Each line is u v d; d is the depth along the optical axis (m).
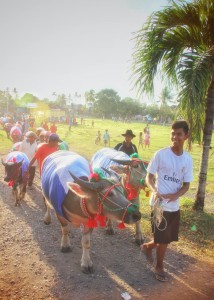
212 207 8.89
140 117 115.38
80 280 4.93
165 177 4.45
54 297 4.48
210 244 6.30
